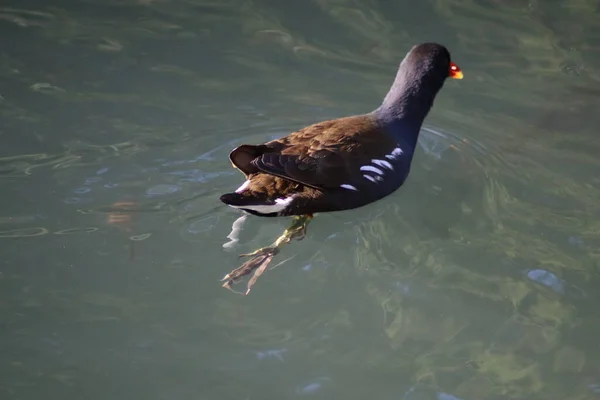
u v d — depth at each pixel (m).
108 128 12.40
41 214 10.59
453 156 12.53
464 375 8.89
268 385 8.66
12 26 14.75
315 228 11.03
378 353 9.09
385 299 9.80
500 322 9.53
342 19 15.48
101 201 10.89
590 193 11.63
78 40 14.50
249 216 10.92
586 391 8.78
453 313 9.63
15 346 8.88
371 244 10.75
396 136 11.95
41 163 11.51
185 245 10.35
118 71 13.81
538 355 9.18
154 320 9.33
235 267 10.16
